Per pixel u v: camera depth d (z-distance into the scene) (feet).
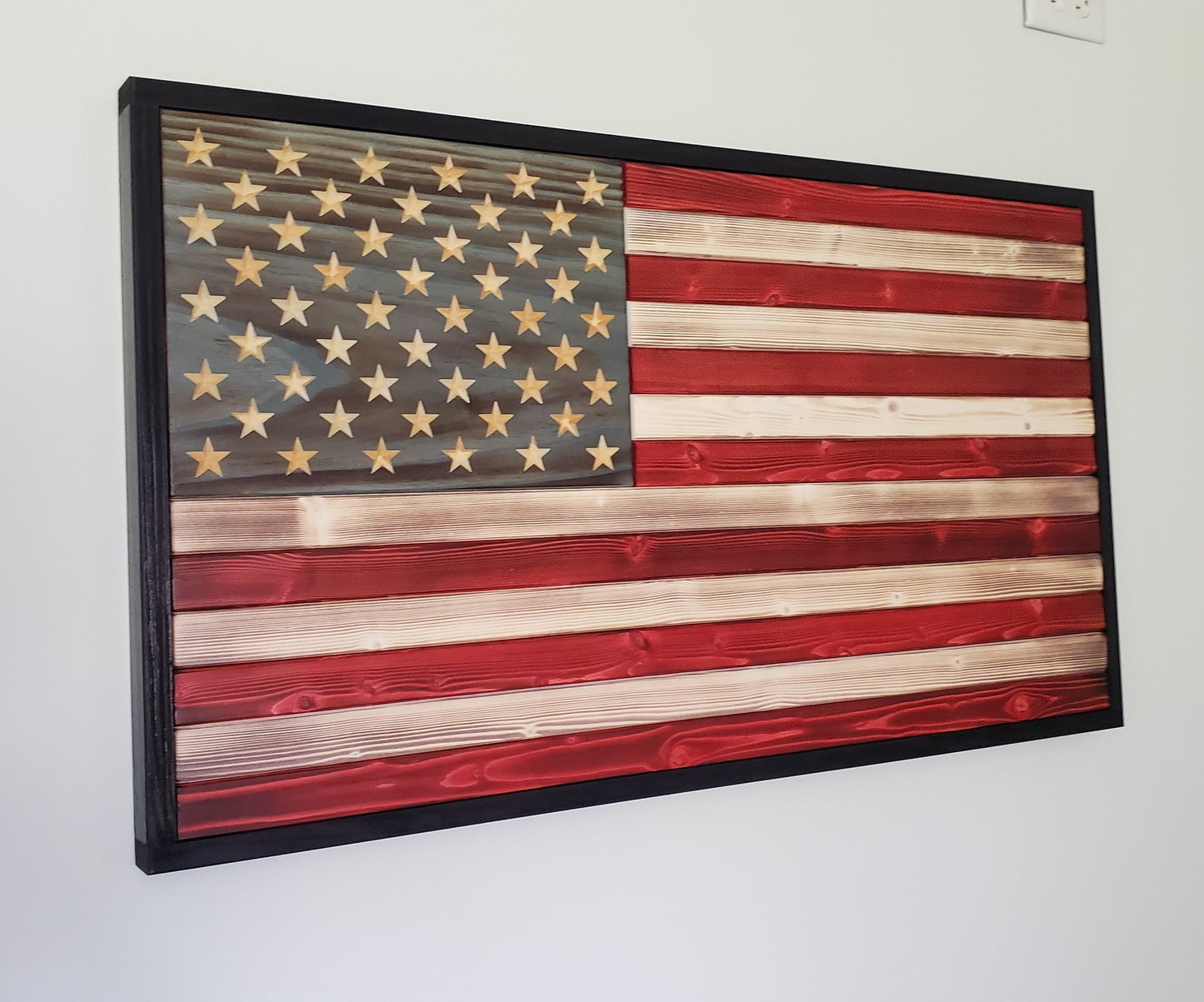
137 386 3.67
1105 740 5.77
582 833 4.49
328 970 4.03
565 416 4.36
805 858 4.96
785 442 4.80
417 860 4.19
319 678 3.91
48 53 3.77
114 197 3.84
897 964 5.15
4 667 3.63
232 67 4.02
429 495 4.10
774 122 5.03
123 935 3.74
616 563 4.42
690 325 4.63
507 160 4.31
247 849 3.74
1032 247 5.50
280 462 3.88
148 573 3.66
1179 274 6.13
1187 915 5.96
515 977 4.33
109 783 3.75
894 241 5.13
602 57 4.67
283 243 3.92
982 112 5.58
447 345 4.17
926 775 5.28
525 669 4.23
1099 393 5.62
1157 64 6.14
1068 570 5.48
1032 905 5.52
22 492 3.68
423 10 4.34
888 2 5.35
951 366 5.23
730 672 4.62
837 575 4.88
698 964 4.69
